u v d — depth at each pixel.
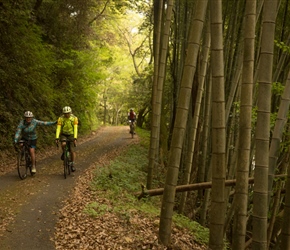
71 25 20.55
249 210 8.99
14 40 13.50
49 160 11.70
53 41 19.81
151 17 17.42
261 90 3.65
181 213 8.70
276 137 4.39
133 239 5.26
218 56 4.04
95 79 22.22
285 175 6.88
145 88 25.92
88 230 5.47
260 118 3.66
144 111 31.72
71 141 9.31
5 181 8.23
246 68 4.19
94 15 23.08
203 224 8.60
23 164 8.70
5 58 12.74
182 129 4.78
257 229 3.65
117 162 11.60
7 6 13.19
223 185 4.14
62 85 19.25
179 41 11.85
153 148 8.84
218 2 3.98
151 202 8.42
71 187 8.03
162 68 8.25
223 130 4.11
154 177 11.43
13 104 12.56
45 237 5.19
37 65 14.61
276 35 8.80
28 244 4.92
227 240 8.35
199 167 9.55
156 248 4.94
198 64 10.30
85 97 22.14
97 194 7.60
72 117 9.27
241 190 4.32
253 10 4.15
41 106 15.27
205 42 8.02
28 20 16.59
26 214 6.05
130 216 6.27
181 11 11.70
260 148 3.65
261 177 3.64
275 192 7.63
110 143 18.30
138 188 9.02
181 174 10.98
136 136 23.20
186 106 4.73
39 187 7.87
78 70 20.08
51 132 15.23
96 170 9.79
